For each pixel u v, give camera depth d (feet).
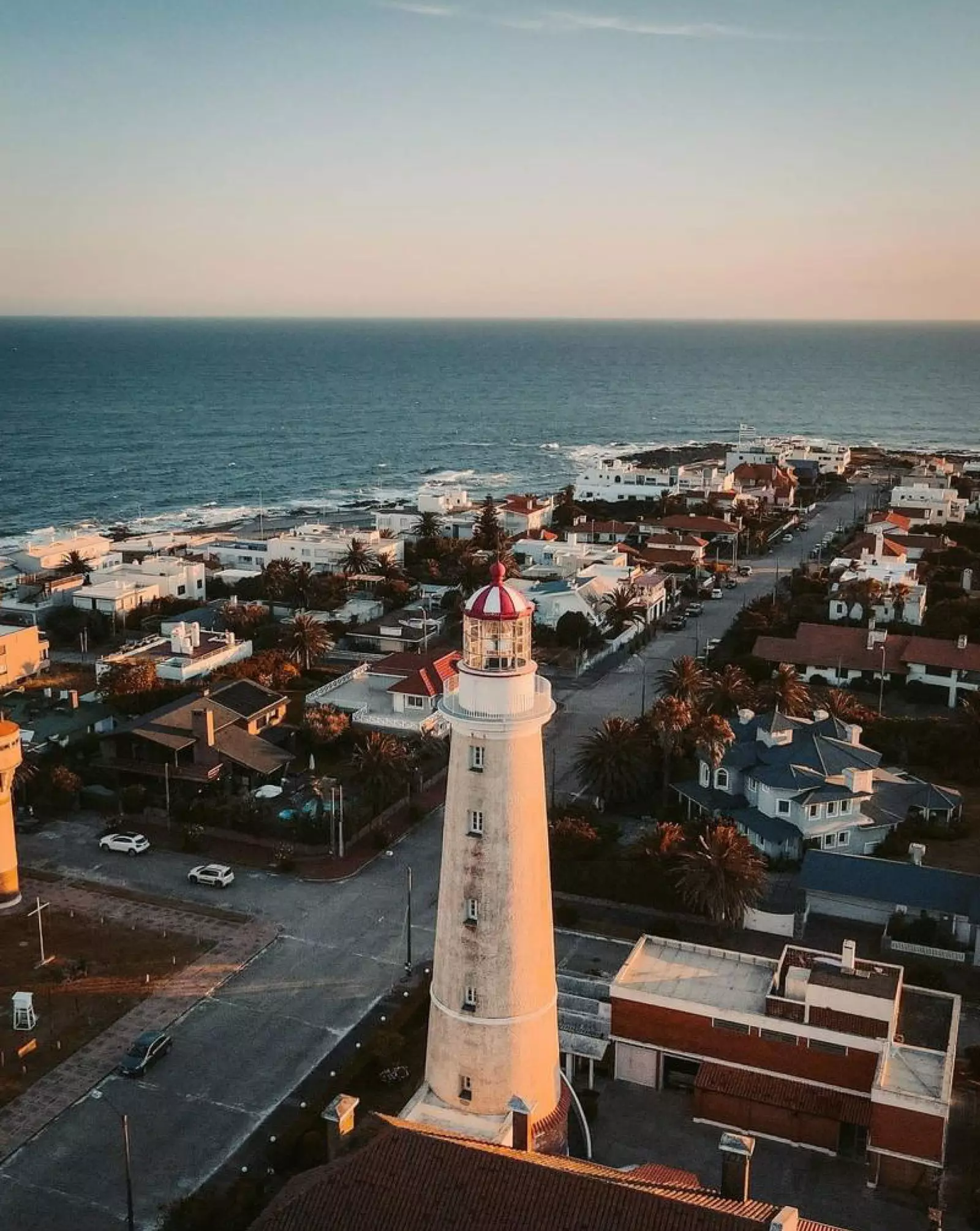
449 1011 147.43
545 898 147.23
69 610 497.05
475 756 140.67
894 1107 171.63
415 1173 118.83
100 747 337.11
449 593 538.06
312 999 226.79
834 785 291.99
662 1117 192.34
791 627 472.44
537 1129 148.05
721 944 247.91
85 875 278.05
